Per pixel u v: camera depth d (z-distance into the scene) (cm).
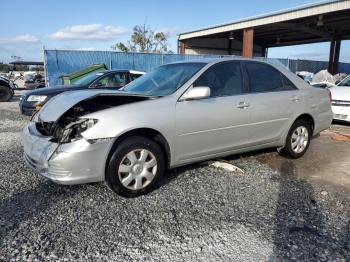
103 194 385
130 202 365
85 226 312
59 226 311
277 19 1719
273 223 323
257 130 477
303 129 544
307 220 331
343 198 389
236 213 343
